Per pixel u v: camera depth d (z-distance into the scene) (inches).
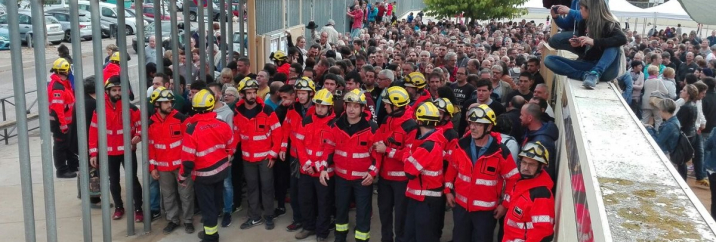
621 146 135.0
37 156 411.2
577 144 145.9
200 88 277.9
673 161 323.3
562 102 242.1
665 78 468.8
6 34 1015.6
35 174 370.9
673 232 89.5
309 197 266.5
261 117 271.7
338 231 256.4
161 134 270.5
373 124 243.4
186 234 278.8
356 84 295.7
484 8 1087.6
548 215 175.2
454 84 332.2
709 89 402.3
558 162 217.3
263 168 276.4
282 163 290.7
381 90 320.5
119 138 287.9
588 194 110.0
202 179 253.8
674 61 631.8
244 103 275.4
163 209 302.2
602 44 215.6
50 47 1054.4
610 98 191.6
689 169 410.9
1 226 289.1
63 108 351.9
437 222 227.0
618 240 86.7
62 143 357.7
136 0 259.9
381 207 249.6
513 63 486.6
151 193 292.2
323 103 245.1
